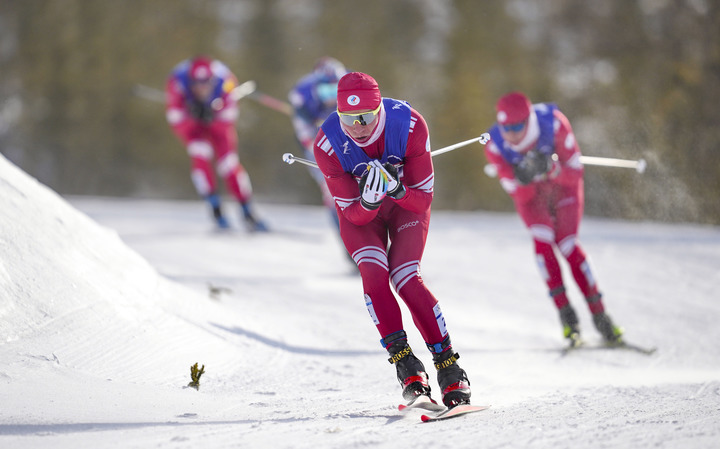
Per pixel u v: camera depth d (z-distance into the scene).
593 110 92.06
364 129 13.67
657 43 90.50
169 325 17.36
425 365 18.66
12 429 11.32
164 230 41.88
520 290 29.97
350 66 114.19
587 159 23.41
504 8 110.56
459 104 108.19
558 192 22.45
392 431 11.59
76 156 114.94
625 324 25.05
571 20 101.50
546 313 26.73
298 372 17.03
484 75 109.38
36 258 16.23
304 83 31.78
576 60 100.94
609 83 93.81
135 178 115.12
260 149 112.88
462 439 10.78
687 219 74.38
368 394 15.33
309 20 116.94
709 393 14.79
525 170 21.67
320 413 13.33
